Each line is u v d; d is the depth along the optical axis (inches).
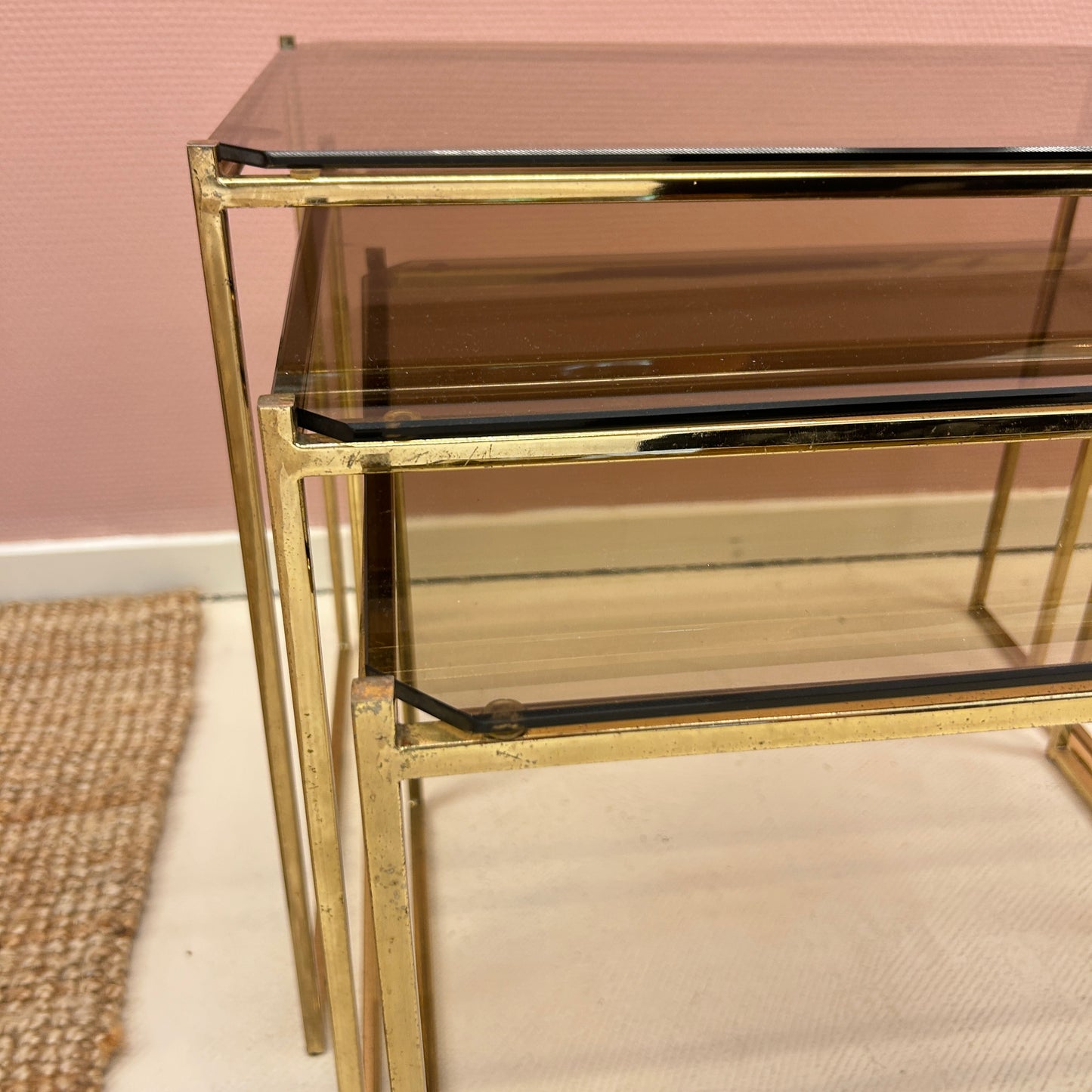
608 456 23.0
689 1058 33.7
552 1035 34.4
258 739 48.5
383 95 28.7
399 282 28.7
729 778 45.6
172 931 38.6
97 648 53.5
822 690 24.7
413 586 27.0
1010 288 29.2
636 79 31.7
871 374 24.0
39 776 44.8
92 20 45.5
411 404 22.6
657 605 26.8
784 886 40.1
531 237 31.8
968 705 25.0
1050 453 33.0
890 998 35.7
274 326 53.0
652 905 39.3
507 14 47.6
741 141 24.8
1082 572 28.7
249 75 47.6
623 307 27.5
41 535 57.1
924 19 48.9
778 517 30.3
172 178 49.3
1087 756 45.7
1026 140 25.1
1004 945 37.7
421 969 36.7
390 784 23.9
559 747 24.0
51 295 51.1
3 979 35.8
